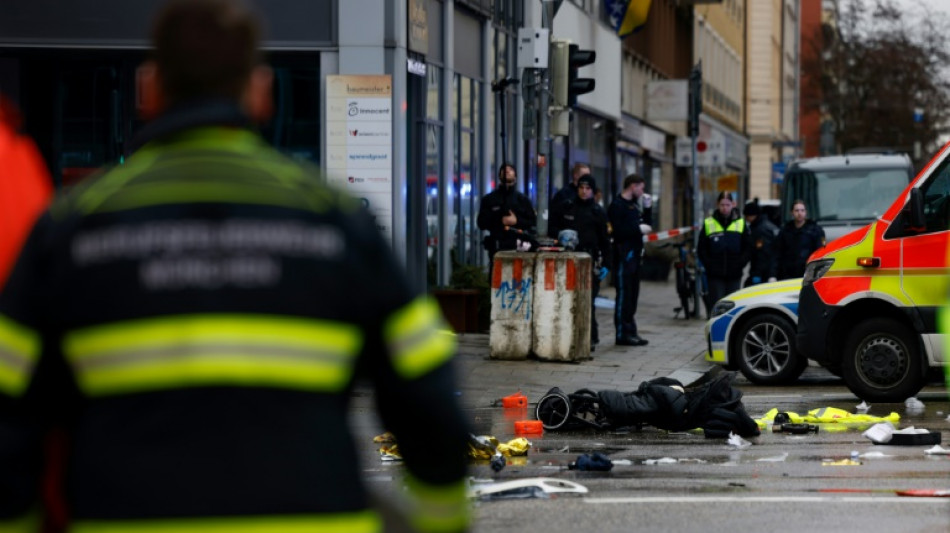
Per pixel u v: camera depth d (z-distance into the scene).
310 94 45.62
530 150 68.25
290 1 44.72
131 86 45.19
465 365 39.88
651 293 76.19
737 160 162.75
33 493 6.50
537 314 40.94
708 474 22.52
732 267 52.88
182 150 6.65
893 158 67.31
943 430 28.25
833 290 34.34
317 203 6.61
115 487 6.16
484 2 59.44
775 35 198.75
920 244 33.44
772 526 17.95
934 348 33.34
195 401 6.23
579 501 19.88
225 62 6.72
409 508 7.05
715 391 27.80
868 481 21.70
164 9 6.79
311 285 6.45
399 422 6.78
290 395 6.34
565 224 45.91
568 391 34.78
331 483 6.32
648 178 105.75
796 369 38.59
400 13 45.16
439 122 52.78
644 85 101.81
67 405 6.54
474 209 59.75
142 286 6.32
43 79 45.44
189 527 6.13
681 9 119.94
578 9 76.44
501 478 22.20
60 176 45.56
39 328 6.43
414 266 49.97
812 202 67.06
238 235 6.42
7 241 10.41
